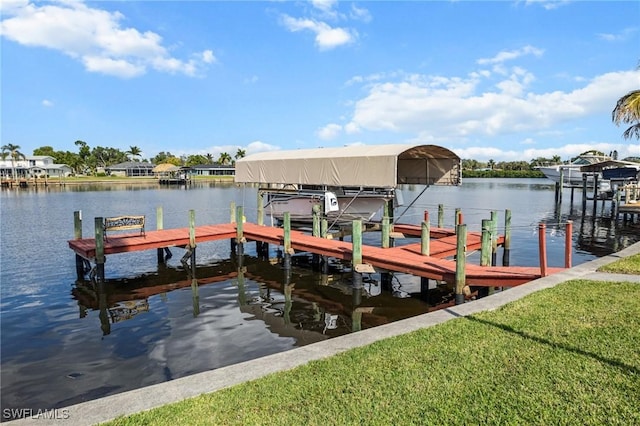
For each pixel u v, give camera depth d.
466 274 10.60
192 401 4.46
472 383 4.72
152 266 17.27
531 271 10.58
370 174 15.22
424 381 4.79
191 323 10.70
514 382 4.71
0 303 12.34
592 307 7.12
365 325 10.75
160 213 18.59
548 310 7.05
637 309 6.95
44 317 11.12
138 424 4.05
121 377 7.69
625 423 3.88
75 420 4.15
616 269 9.85
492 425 3.94
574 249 20.25
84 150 127.81
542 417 4.03
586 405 4.20
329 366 5.21
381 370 5.08
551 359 5.24
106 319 10.99
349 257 13.52
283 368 5.23
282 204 21.72
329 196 19.95
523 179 123.94
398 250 13.73
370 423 4.02
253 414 4.20
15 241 22.14
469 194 58.38
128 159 144.12
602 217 32.66
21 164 104.25
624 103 19.73
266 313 11.62
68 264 17.25
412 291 13.72
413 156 17.75
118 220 15.20
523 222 29.70
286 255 15.47
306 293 13.64
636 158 51.34
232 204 21.66
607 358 5.20
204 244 21.88
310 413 4.21
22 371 7.92
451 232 17.41
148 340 9.51
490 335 6.08
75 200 49.22
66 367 8.10
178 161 144.88
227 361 8.39
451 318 6.95
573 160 47.56
